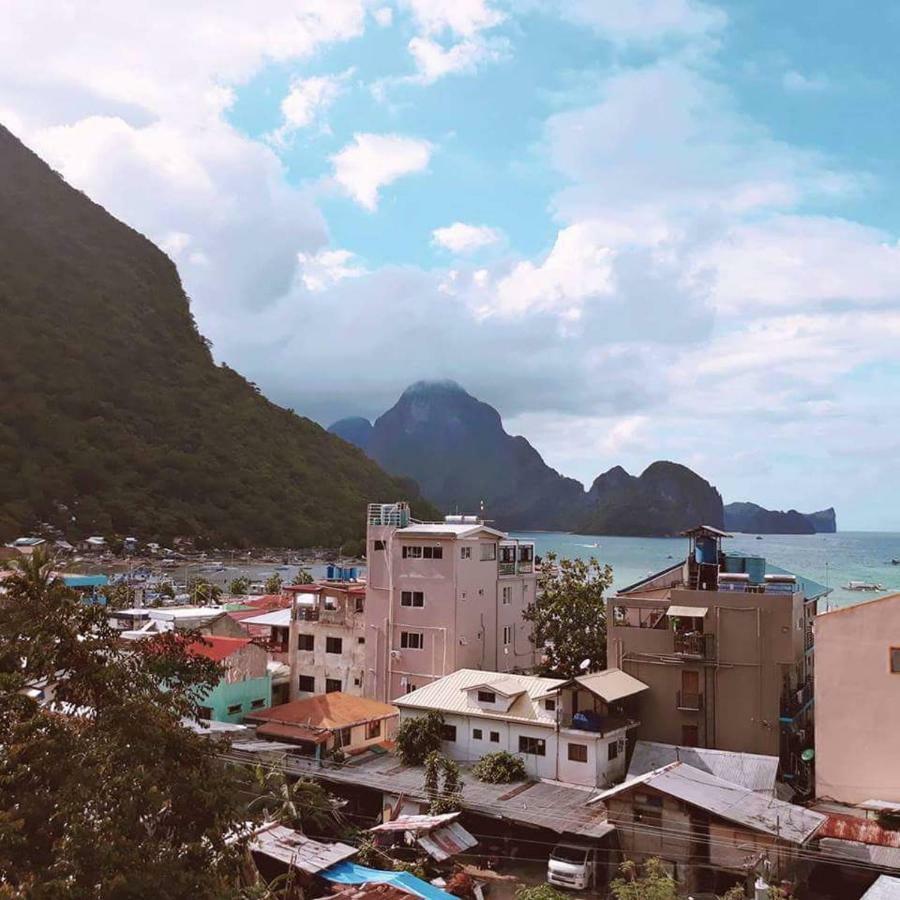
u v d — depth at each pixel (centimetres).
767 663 4375
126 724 1694
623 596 5047
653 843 3534
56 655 1725
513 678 4878
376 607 5781
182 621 6222
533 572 6525
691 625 4534
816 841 3481
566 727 4306
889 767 3781
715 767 4112
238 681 5253
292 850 3300
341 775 4381
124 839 1487
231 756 4212
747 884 3272
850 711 3884
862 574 19538
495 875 3650
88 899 1394
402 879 3155
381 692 5666
